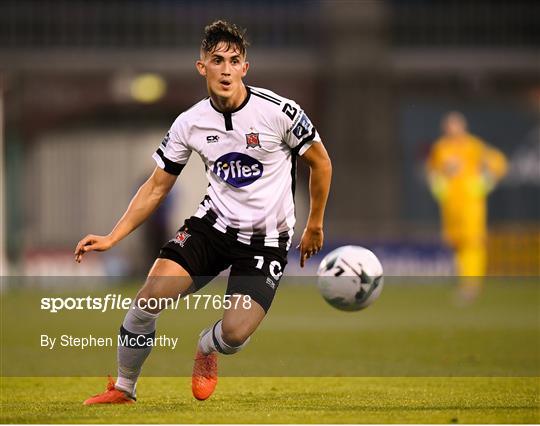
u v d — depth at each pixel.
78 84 95.56
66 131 94.75
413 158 91.38
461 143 67.25
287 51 96.31
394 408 24.19
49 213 93.12
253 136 23.19
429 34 96.94
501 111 90.81
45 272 82.12
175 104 96.06
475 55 97.06
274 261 23.77
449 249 84.88
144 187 24.09
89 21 96.12
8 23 95.50
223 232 23.72
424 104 91.44
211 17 96.62
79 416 22.67
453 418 22.47
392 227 89.50
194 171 90.19
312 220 24.55
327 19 95.94
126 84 95.31
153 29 96.50
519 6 97.62
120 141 94.25
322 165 23.91
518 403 25.08
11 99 93.81
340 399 25.95
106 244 23.62
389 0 96.25
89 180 93.88
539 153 90.62
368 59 95.56
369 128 95.06
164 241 81.25
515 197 89.81
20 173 92.44
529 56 97.38
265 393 27.17
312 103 96.44
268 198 23.64
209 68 22.75
